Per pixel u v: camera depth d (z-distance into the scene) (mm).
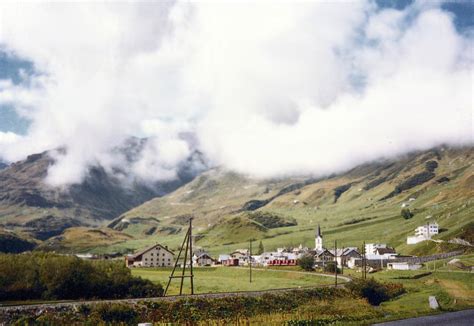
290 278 187375
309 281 166500
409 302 124188
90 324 78188
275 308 104812
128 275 121125
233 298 103188
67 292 107625
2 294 102062
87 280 111062
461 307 112375
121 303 87812
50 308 80250
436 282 158125
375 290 134625
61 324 76688
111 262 130625
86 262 119062
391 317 98312
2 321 74375
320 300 118438
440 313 104812
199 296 100250
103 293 112125
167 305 92250
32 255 120125
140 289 116375
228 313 96062
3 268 106562
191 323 84812
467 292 137125
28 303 91938
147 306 89750
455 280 160750
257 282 163625
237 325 85625
